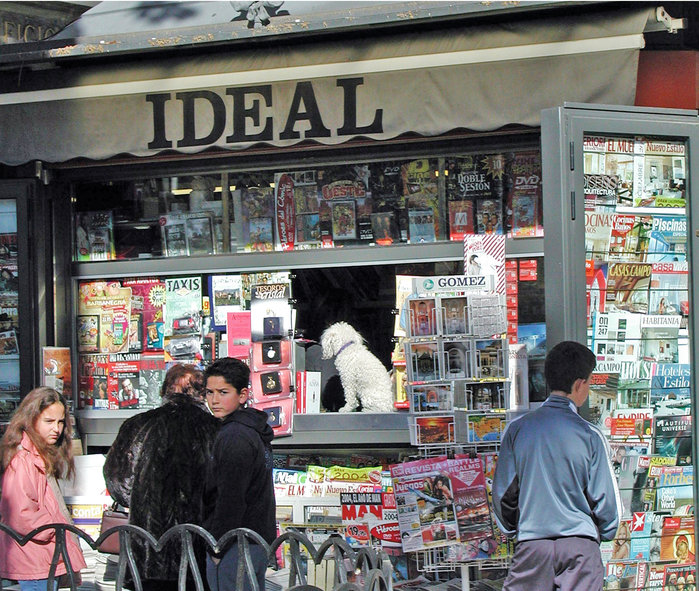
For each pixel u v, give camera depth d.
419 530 8.34
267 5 9.54
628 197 8.03
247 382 6.71
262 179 10.66
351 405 10.04
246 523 6.47
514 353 9.38
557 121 7.71
